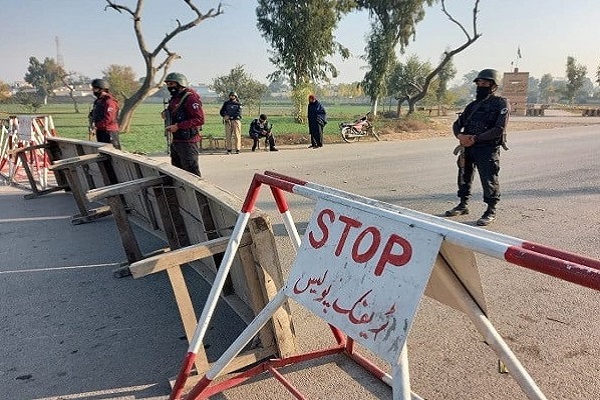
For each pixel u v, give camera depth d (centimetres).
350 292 168
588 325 309
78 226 602
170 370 273
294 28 2658
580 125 2662
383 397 240
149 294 382
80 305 365
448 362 271
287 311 265
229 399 243
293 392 227
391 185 812
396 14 3186
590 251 452
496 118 513
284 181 228
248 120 3136
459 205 596
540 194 717
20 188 885
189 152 603
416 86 3844
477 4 2981
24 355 294
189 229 412
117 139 846
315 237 196
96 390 256
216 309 349
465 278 154
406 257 153
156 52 2308
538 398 144
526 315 325
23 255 488
